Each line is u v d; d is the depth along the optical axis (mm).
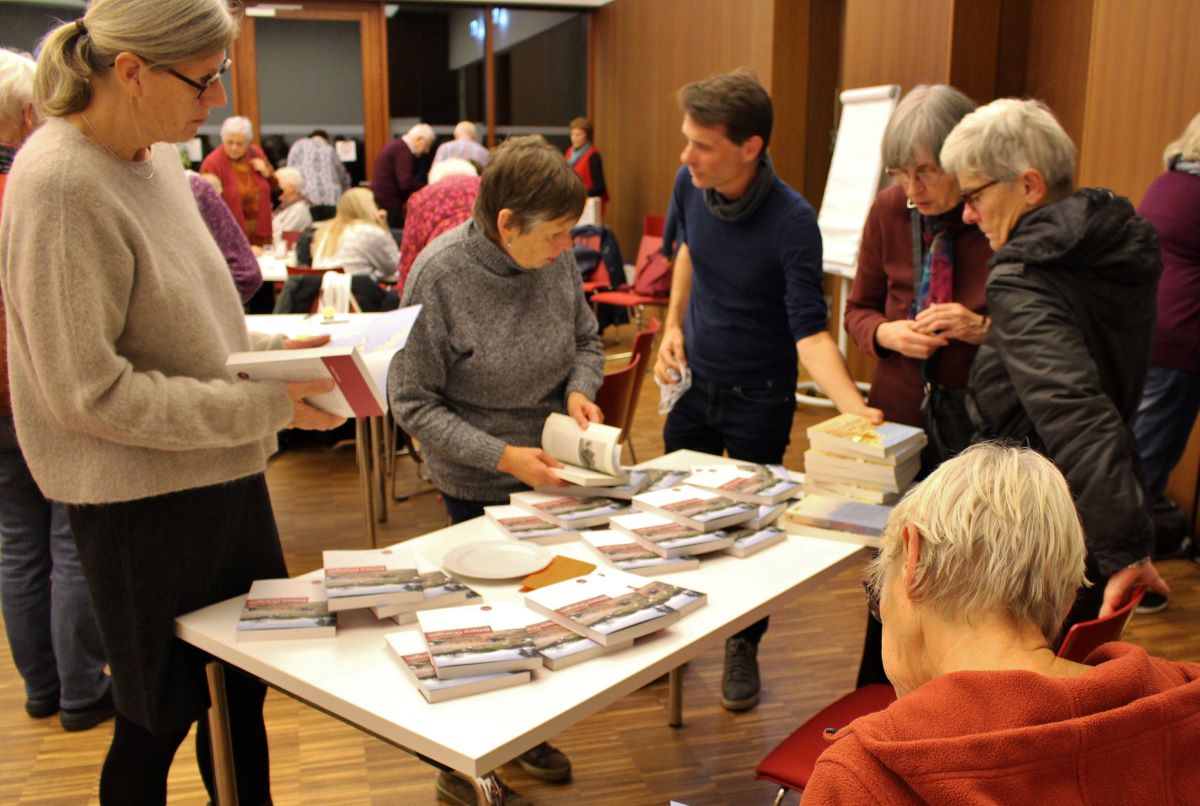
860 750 903
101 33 1376
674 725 2723
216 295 1645
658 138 9062
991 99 4738
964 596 997
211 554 1672
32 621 2680
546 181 2049
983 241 2293
